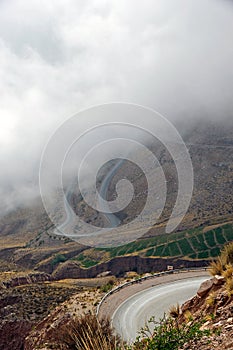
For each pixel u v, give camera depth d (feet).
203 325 26.78
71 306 93.25
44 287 206.08
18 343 139.33
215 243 326.24
